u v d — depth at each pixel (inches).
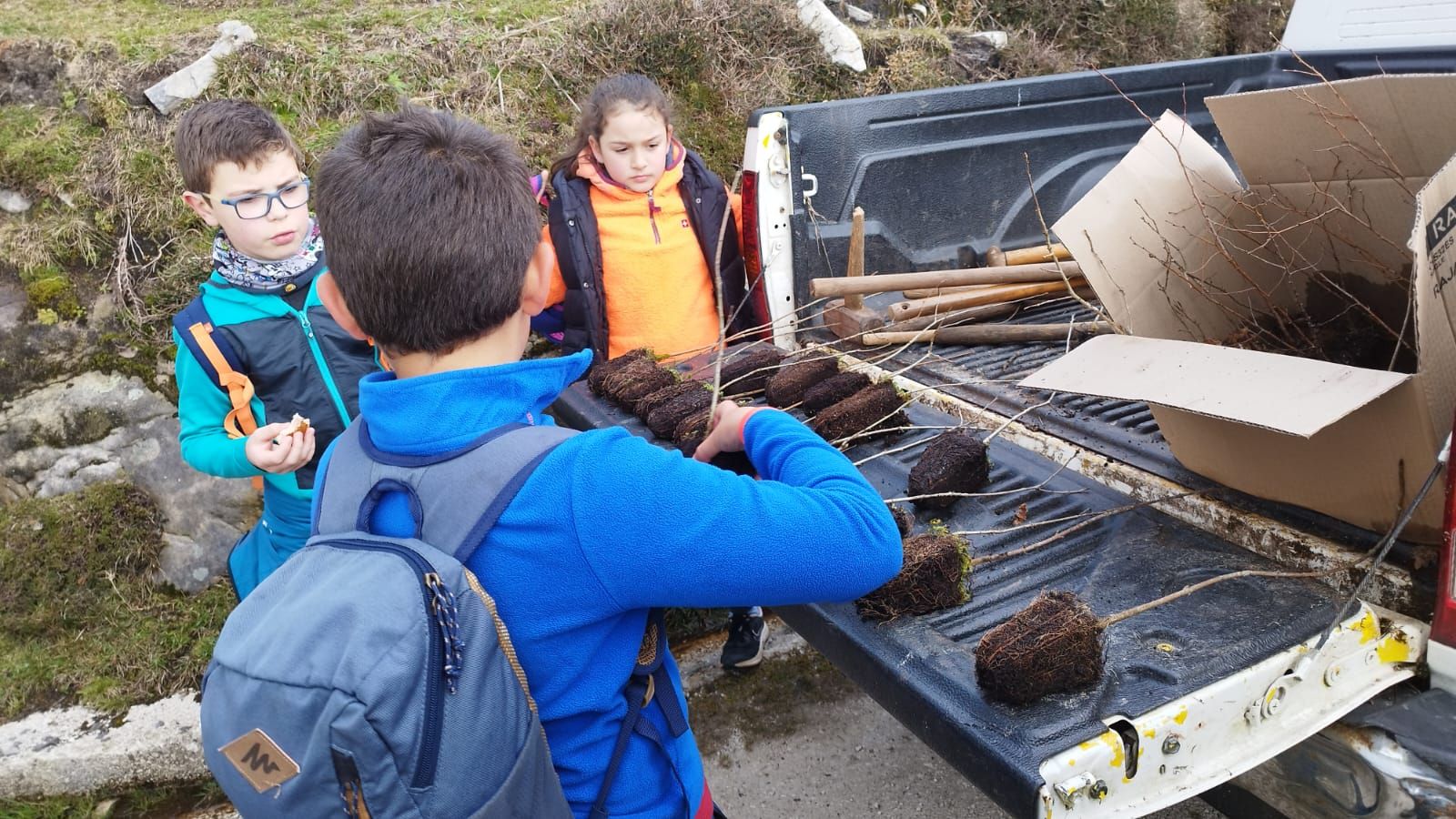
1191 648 55.3
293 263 82.4
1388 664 56.3
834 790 100.9
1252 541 65.4
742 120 174.6
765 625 126.3
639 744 44.9
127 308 130.6
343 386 84.7
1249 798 59.4
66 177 137.6
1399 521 55.4
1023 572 66.9
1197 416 66.6
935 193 120.6
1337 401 51.3
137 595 122.6
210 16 178.7
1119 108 129.7
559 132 163.3
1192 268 81.1
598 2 182.7
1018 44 209.8
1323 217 79.8
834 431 85.9
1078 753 48.1
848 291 107.7
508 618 39.5
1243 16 242.5
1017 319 114.8
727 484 41.4
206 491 126.3
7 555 120.0
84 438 126.3
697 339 116.2
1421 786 51.4
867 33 201.8
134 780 104.7
